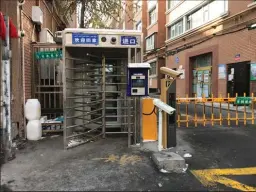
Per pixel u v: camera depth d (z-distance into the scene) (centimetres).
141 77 524
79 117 605
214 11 1543
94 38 545
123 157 479
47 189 348
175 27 2158
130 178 387
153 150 523
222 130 732
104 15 1048
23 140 588
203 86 1708
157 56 2441
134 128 559
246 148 548
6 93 452
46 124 654
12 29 494
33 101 605
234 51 1323
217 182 378
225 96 1399
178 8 2055
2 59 449
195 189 355
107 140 606
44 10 955
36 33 781
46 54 682
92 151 515
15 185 358
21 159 463
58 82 717
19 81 590
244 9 1242
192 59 1858
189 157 487
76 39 534
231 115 1009
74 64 623
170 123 548
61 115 729
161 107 491
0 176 387
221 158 483
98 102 623
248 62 1232
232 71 1341
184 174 406
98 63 662
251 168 433
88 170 414
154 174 403
